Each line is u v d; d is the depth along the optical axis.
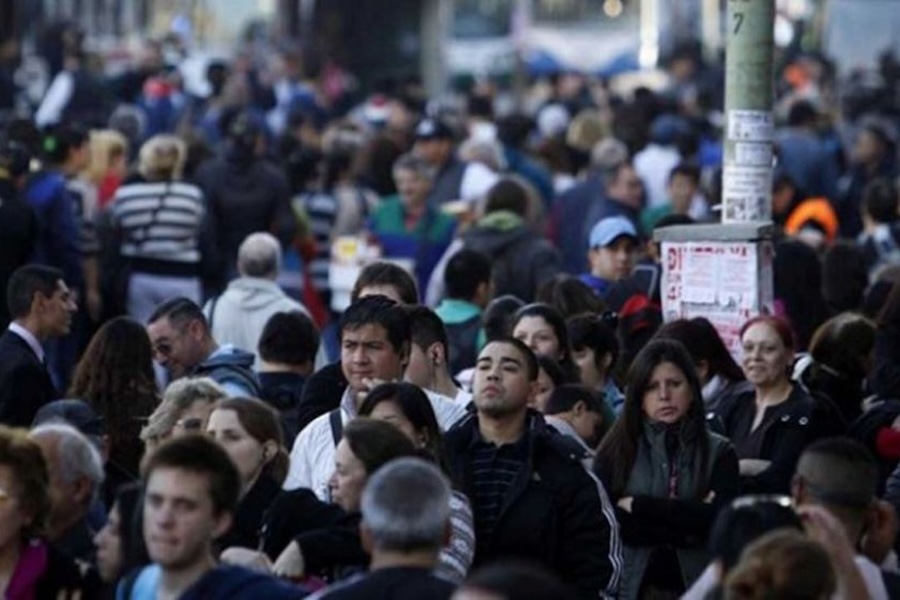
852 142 57.91
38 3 79.50
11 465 17.70
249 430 19.61
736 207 27.61
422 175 39.28
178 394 20.81
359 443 18.50
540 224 37.91
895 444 23.80
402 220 39.34
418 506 16.09
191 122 54.81
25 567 17.81
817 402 23.97
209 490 16.45
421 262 39.09
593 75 86.81
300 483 21.53
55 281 26.03
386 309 21.94
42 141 37.00
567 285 28.25
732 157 27.62
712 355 25.00
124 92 62.34
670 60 81.81
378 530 16.12
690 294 27.03
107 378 23.30
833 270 31.61
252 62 70.00
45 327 26.00
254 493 19.62
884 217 37.88
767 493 23.44
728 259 26.84
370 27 86.81
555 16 95.12
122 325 23.52
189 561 16.48
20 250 33.22
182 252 36.84
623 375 26.08
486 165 43.12
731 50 27.58
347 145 48.31
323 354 33.53
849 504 17.97
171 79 59.38
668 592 21.97
